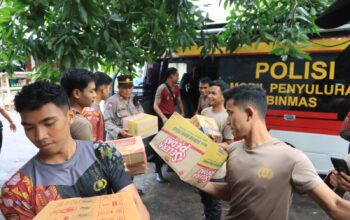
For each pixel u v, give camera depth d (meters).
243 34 3.28
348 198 1.35
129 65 2.41
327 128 3.59
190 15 2.90
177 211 3.48
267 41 3.19
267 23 3.08
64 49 1.94
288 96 3.81
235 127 1.42
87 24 1.96
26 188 0.97
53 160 1.02
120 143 1.62
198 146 1.35
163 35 2.82
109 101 3.50
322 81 3.58
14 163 5.24
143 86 5.11
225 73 4.27
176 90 4.60
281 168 1.30
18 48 2.17
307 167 1.26
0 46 2.32
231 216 1.47
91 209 0.85
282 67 3.81
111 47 2.11
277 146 1.37
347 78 3.42
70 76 1.93
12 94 10.51
